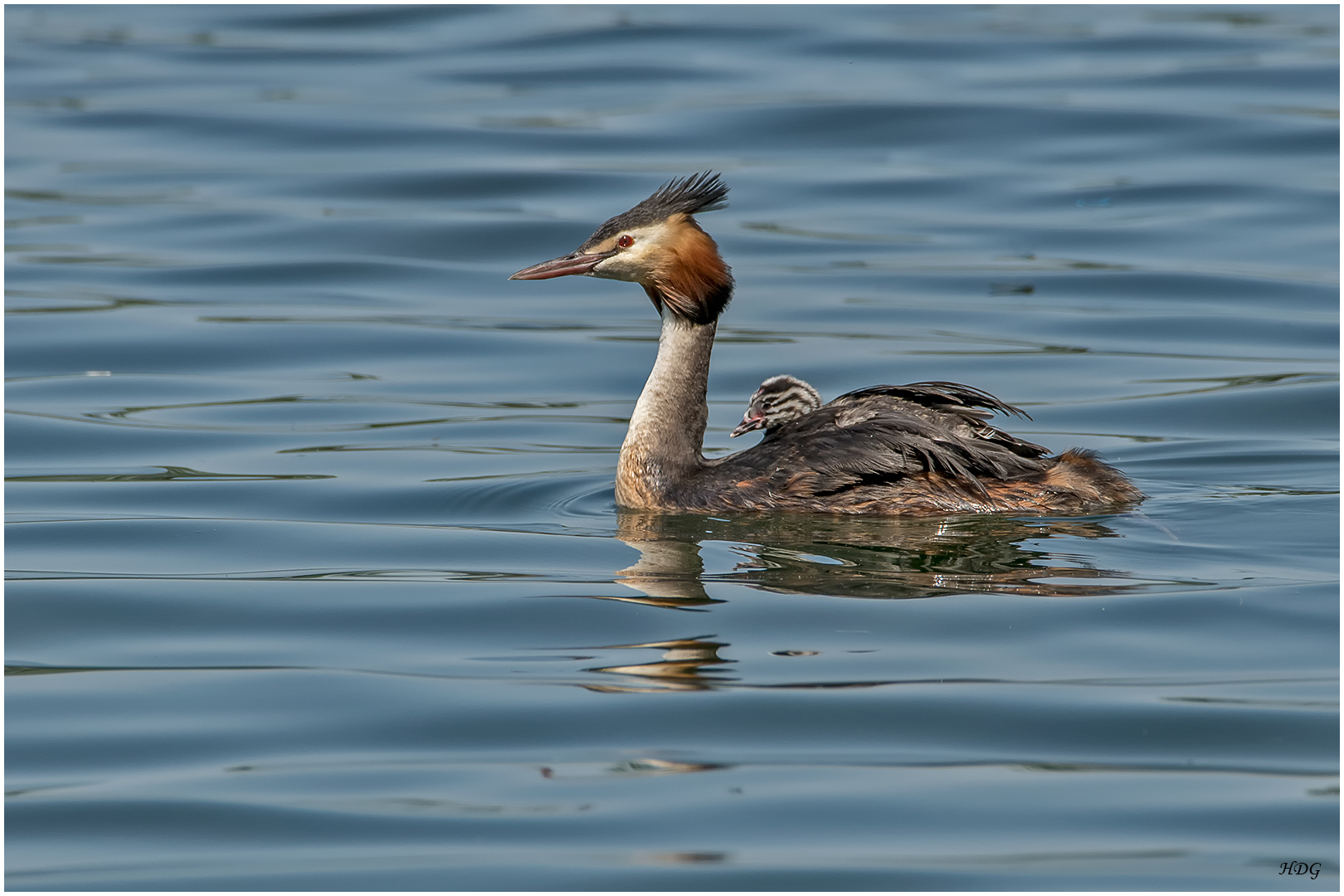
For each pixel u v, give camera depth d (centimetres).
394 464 1636
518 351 2091
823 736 956
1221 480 1520
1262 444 1662
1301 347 2030
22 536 1386
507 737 963
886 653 1072
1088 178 2716
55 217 2594
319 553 1331
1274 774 906
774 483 1388
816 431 1411
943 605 1159
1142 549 1280
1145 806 874
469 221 2552
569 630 1132
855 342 2080
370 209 2616
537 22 3641
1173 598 1164
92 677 1066
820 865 816
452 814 871
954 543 1303
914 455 1349
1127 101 3020
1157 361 1989
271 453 1673
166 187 2733
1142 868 812
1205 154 2786
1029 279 2319
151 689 1042
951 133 2914
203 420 1798
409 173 2738
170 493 1526
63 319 2161
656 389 1462
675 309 1449
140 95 3183
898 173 2739
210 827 861
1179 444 1669
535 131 2919
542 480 1571
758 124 2948
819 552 1288
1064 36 3478
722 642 1098
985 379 1928
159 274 2350
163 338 2097
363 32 3619
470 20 3672
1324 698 996
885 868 815
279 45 3534
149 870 820
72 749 956
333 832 854
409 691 1029
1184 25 3556
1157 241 2441
